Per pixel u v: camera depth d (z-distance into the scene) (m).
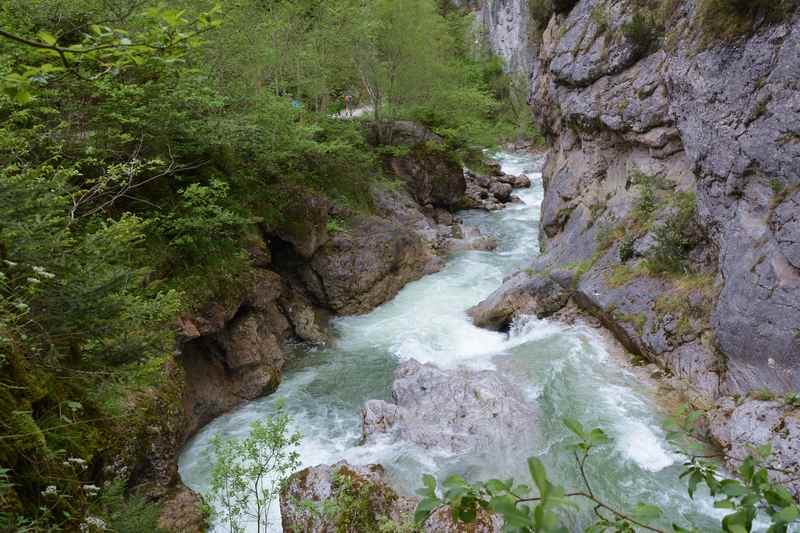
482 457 7.75
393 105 21.27
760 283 7.77
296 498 6.23
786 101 7.84
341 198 16.14
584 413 8.56
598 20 14.34
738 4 8.76
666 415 8.35
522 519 1.28
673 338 9.38
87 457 4.43
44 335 4.38
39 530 3.19
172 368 8.52
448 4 46.72
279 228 13.08
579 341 10.99
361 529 5.93
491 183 27.27
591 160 14.85
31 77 2.51
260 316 11.27
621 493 6.90
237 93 12.24
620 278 11.16
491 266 17.34
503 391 9.02
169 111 8.91
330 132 17.77
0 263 4.06
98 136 8.18
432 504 1.68
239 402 10.11
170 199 10.04
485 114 30.39
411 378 9.68
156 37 2.73
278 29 15.51
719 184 9.13
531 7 20.45
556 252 14.23
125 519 4.60
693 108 9.71
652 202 11.75
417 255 16.62
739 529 1.48
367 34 18.81
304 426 9.31
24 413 3.59
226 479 5.80
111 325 4.79
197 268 9.84
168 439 7.63
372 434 8.46
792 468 6.36
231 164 12.17
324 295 13.91
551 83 17.67
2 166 5.65
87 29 7.25
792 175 7.72
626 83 13.05
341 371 11.28
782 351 7.36
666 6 11.17
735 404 7.74
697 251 10.12
